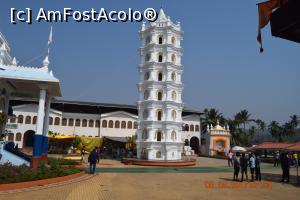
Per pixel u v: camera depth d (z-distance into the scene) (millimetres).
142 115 42594
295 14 6488
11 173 17438
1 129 27422
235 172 24453
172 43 44062
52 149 55656
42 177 18641
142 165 38031
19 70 25734
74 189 17344
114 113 65000
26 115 59906
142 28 45812
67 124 62625
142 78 43594
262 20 8430
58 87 26688
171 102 41188
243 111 89625
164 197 16016
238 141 84062
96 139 47844
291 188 20922
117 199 15055
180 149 41844
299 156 46312
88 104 64188
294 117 94750
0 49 32406
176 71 43188
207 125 81188
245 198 16406
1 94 27625
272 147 50000
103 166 35156
